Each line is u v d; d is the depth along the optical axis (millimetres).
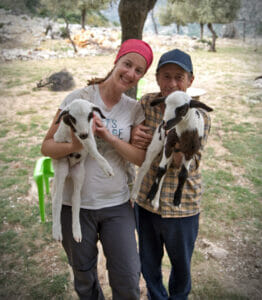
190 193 2258
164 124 1724
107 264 2236
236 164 6160
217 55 21812
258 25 23547
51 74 13938
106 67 16469
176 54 2076
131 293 2180
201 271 3398
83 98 2148
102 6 5641
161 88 2229
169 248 2396
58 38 23500
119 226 2180
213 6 18078
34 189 5000
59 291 3141
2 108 10008
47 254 3680
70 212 2209
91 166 2141
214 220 4375
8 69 15727
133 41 2035
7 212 4492
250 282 3262
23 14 27312
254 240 3953
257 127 8242
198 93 4039
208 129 2170
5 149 6836
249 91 11984
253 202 4836
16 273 3391
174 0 6660
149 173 2361
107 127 2158
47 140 2117
